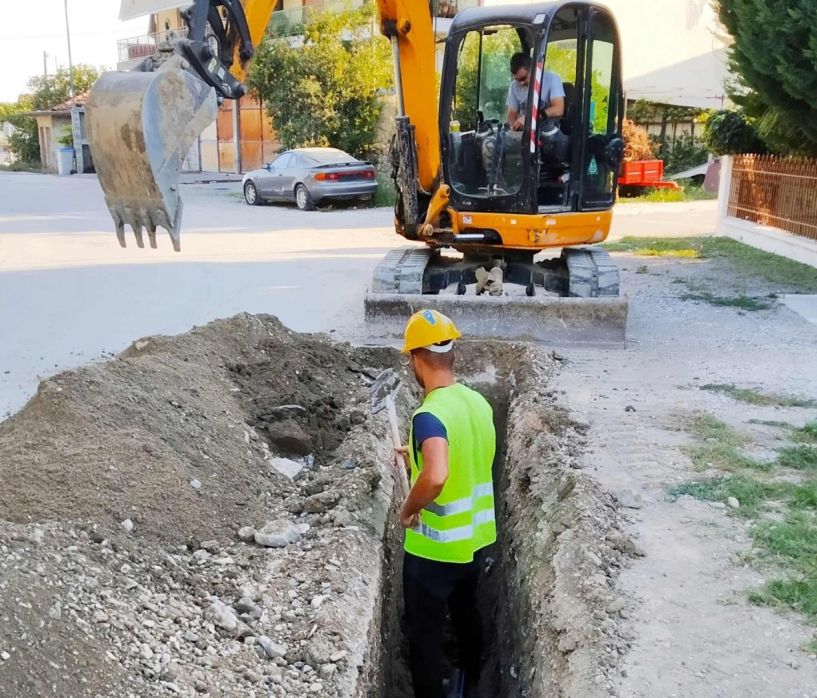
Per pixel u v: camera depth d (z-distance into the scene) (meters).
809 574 4.08
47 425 4.61
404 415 6.73
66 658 2.84
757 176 15.98
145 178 5.05
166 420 5.00
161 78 4.99
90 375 5.05
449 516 4.16
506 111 9.46
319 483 5.05
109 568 3.55
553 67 8.95
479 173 9.17
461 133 9.21
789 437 5.98
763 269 12.94
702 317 9.93
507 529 5.59
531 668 4.00
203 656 3.26
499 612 5.23
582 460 5.54
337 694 3.26
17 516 3.83
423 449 3.91
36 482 4.09
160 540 4.05
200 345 6.45
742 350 8.47
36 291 11.53
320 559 4.15
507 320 8.84
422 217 9.63
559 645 3.71
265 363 6.62
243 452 5.21
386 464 5.57
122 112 4.97
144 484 4.32
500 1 25.23
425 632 4.32
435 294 9.58
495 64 9.20
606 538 4.42
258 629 3.60
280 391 6.32
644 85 29.67
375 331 9.04
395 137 9.40
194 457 4.82
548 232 8.97
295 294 11.33
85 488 4.12
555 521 4.71
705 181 26.88
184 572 3.81
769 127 13.44
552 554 4.43
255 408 5.90
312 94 24.55
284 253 14.93
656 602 3.90
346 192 22.25
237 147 36.12
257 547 4.30
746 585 4.04
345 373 7.22
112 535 3.83
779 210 15.21
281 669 3.35
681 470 5.37
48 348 8.56
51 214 21.28
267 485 5.04
